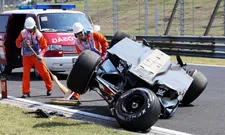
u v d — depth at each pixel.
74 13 33.97
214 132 17.48
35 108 21.25
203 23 67.31
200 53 43.41
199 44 43.34
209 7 73.00
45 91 26.70
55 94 25.64
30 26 24.34
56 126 16.86
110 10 79.56
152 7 80.81
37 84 29.61
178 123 18.78
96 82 19.86
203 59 43.50
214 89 27.39
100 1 87.50
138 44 21.14
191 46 44.16
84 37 22.88
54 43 31.34
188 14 72.25
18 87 28.59
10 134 15.47
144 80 18.41
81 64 18.58
